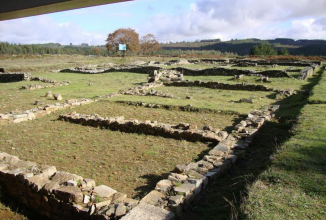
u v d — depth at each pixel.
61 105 11.98
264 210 3.09
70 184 4.44
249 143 6.66
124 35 53.84
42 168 5.13
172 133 7.84
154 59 44.75
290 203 3.22
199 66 31.41
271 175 3.96
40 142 7.75
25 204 4.88
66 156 6.70
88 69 30.33
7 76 25.03
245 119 8.89
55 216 4.37
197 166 5.20
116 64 39.50
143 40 63.66
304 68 22.80
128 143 7.54
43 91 17.03
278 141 6.88
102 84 20.16
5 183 5.21
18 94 15.94
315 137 5.49
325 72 21.47
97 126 9.20
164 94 14.17
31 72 30.02
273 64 28.42
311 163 4.27
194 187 4.30
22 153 6.91
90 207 3.94
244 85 15.66
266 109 10.10
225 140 6.74
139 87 16.80
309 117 7.16
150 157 6.48
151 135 8.12
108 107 12.22
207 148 6.89
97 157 6.60
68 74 28.25
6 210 4.73
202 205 4.10
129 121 8.66
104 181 5.30
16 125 9.52
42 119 10.36
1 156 5.68
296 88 15.37
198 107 10.97
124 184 5.16
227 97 13.62
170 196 3.98
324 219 2.89
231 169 5.41
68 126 9.38
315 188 3.53
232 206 3.67
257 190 3.59
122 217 3.43
